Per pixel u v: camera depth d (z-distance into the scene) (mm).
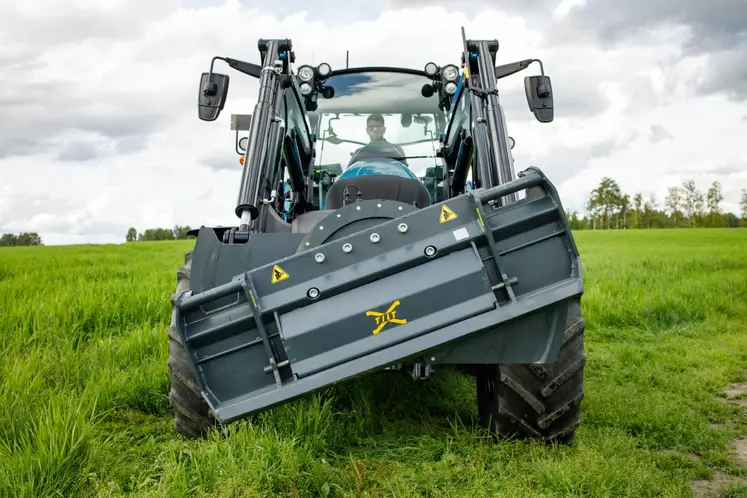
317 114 5773
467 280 2873
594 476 2883
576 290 2848
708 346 6668
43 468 2795
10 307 7004
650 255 22922
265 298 2902
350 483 2879
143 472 2998
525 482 2855
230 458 2904
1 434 3301
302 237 3354
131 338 5742
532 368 3221
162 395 4383
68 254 24844
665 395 4762
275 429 3281
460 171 5152
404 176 4555
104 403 4191
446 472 2963
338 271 2906
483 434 3492
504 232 2941
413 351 2799
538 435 3297
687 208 114188
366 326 2846
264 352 2918
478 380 3754
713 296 9383
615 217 117188
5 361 4973
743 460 3484
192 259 3336
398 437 3619
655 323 8000
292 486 2779
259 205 3986
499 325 2854
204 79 4289
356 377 2834
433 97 5738
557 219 2957
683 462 3348
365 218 3232
